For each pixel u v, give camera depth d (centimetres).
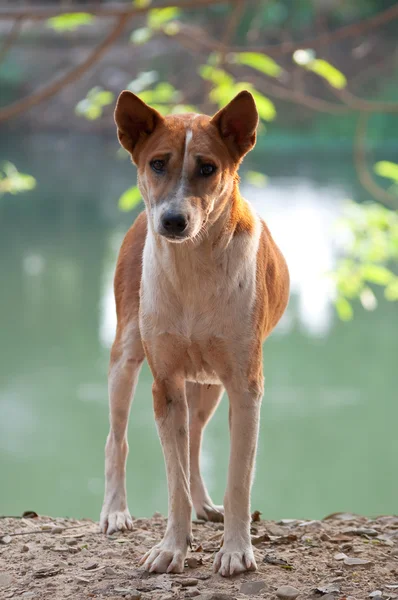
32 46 4100
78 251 2812
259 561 527
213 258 505
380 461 1488
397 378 1839
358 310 2377
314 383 1806
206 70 1119
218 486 1316
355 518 664
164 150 499
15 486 1404
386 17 1061
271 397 1755
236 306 512
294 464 1464
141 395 1789
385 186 3588
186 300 511
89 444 1566
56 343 2048
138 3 1091
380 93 4103
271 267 573
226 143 516
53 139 4431
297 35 3997
